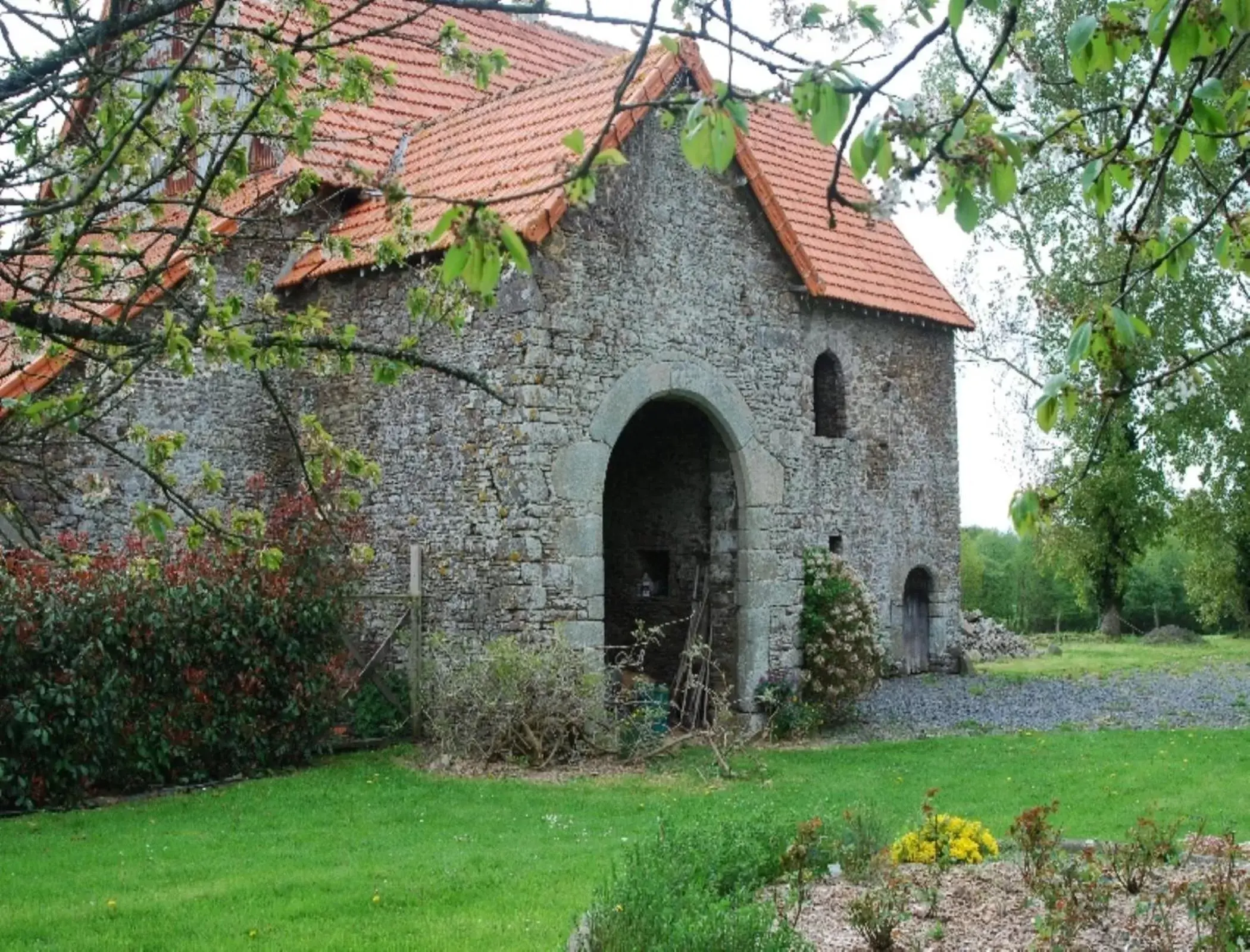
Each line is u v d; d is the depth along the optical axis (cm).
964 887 634
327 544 1146
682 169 1288
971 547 3591
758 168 1340
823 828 704
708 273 1311
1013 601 3597
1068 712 1611
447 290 523
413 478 1233
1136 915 555
